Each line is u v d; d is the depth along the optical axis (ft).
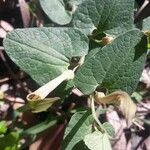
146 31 0.56
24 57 0.48
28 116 0.65
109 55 0.47
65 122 0.62
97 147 0.43
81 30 0.54
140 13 0.69
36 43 0.48
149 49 0.58
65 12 0.60
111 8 0.53
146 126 0.70
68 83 0.52
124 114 0.43
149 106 0.70
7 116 0.67
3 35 0.68
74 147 0.48
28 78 0.67
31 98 0.43
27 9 0.67
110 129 0.50
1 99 0.65
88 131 0.49
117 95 0.45
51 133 0.61
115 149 0.67
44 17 0.68
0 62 0.69
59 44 0.49
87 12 0.54
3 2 0.70
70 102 0.66
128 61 0.48
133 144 0.70
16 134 0.56
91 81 0.48
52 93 0.52
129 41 0.47
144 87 0.69
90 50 0.54
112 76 0.48
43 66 0.49
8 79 0.68
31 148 0.60
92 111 0.49
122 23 0.53
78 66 0.53
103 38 0.53
